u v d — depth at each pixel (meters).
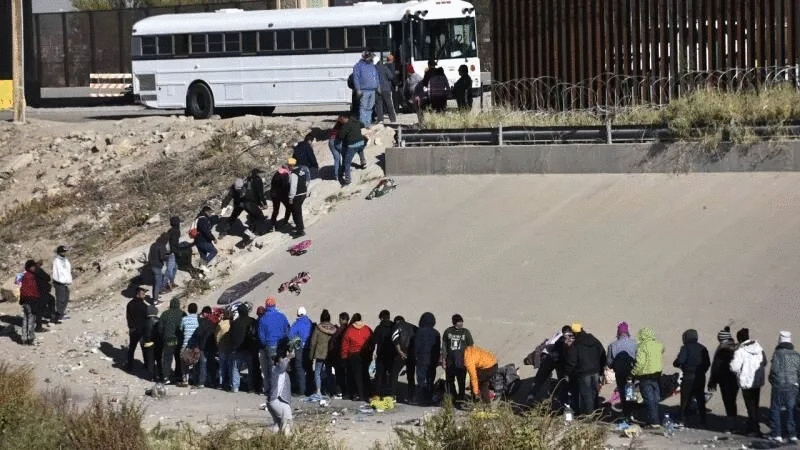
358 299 82.19
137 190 114.31
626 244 78.88
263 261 92.00
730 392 61.22
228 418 69.19
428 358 69.62
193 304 81.31
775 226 76.12
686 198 81.94
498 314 75.88
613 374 66.25
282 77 127.62
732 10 93.50
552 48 101.25
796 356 58.06
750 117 83.56
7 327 95.06
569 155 89.25
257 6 187.00
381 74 109.69
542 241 81.94
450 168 94.50
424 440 46.97
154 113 153.12
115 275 99.88
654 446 58.25
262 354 75.00
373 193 95.25
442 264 83.06
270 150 113.94
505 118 96.44
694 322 69.88
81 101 181.50
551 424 46.91
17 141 132.12
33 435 54.47
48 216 114.62
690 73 94.50
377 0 173.25
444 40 122.94
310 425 60.53
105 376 82.81
